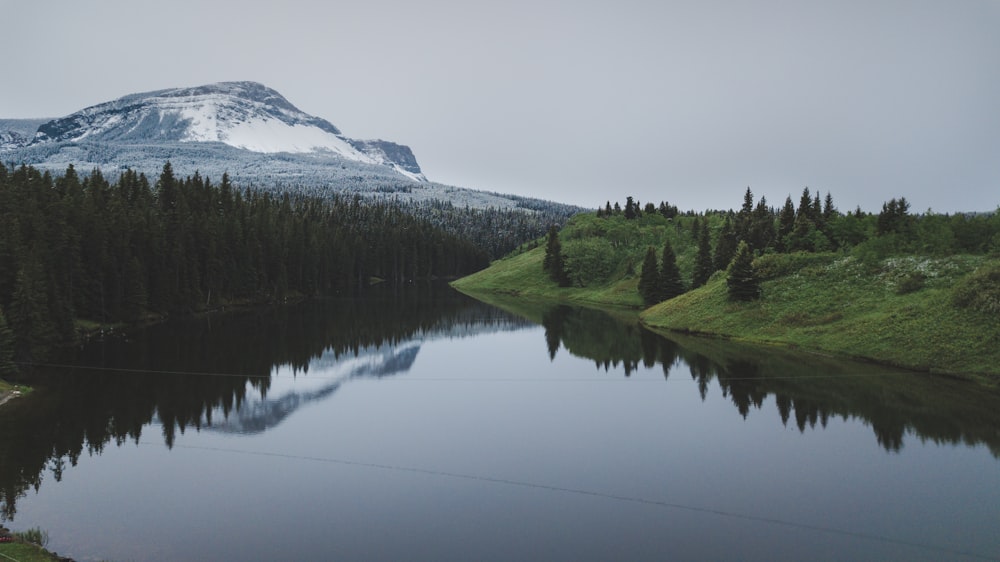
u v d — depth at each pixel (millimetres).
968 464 40688
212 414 51875
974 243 89438
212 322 105312
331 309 131250
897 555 29375
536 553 29188
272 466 40438
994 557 29250
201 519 32500
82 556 28250
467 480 38312
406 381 64688
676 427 48938
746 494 36250
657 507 34531
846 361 70750
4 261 71625
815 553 29500
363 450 43625
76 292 89750
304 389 60812
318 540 30312
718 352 78625
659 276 130125
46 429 47156
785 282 95000
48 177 110000
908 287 79562
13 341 64000
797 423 49375
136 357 73812
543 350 82938
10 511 33094
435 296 166875
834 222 115938
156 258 106562
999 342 62500
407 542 30219
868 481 38062
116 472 39031
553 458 42125
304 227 172875
